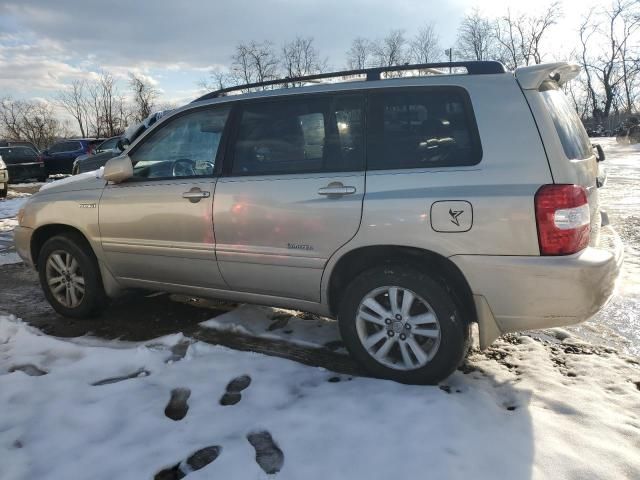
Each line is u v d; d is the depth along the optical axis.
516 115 2.79
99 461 2.41
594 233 2.96
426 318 2.96
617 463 2.30
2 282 5.62
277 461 2.40
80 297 4.31
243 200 3.38
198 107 3.75
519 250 2.69
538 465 2.29
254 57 41.00
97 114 57.81
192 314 4.48
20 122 58.97
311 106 3.31
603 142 37.78
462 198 2.77
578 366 3.30
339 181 3.09
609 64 49.06
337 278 3.25
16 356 3.62
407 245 2.90
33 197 4.52
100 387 3.10
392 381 3.06
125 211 3.90
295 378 3.17
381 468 2.29
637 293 4.69
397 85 3.10
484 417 2.66
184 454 2.45
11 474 2.33
